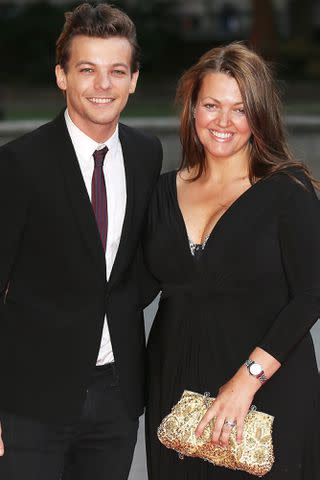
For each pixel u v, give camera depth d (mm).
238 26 35812
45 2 30531
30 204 3473
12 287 3561
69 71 3500
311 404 3562
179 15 33500
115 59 3461
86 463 3715
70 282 3521
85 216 3498
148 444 3775
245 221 3500
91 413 3639
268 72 3516
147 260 3674
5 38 28328
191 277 3568
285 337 3395
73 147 3521
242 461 3377
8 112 21438
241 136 3539
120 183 3629
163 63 29406
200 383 3578
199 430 3408
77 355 3539
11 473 3572
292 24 33375
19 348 3547
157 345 3693
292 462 3537
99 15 3461
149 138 3801
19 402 3549
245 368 3408
